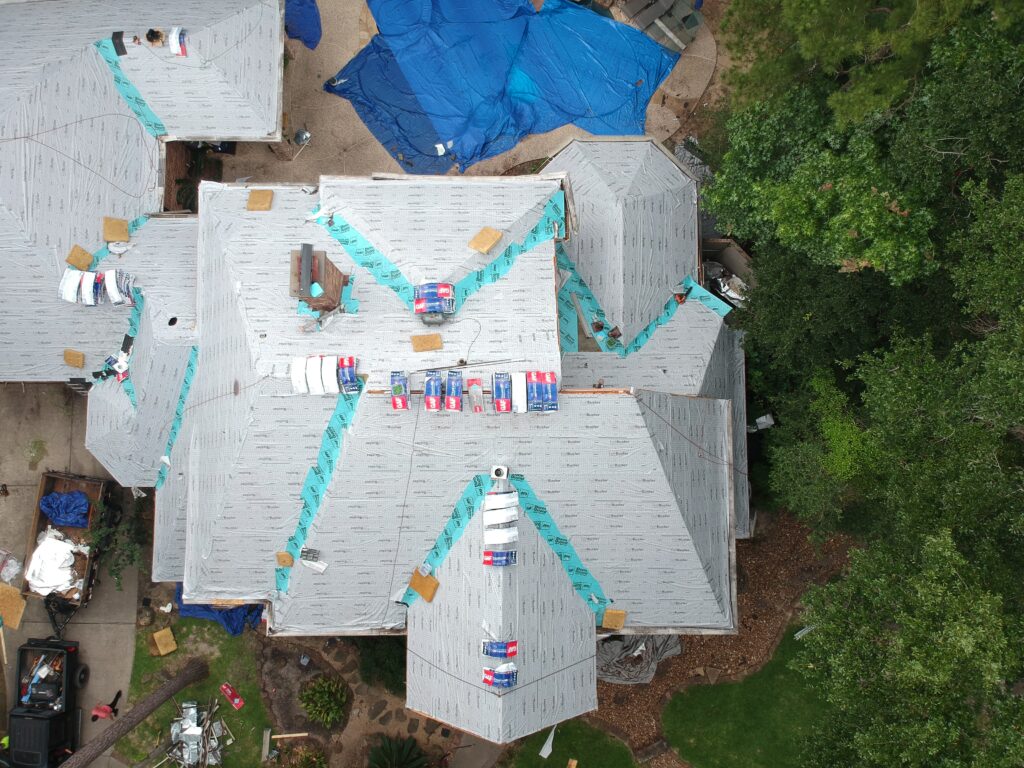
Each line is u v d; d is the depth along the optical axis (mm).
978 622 17828
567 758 28062
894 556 20891
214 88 26469
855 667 19406
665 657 28047
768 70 23547
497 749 28062
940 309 23328
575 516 22500
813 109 22641
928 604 18312
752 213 23328
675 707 28234
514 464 22094
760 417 27859
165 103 26438
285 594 23344
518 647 21656
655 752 27891
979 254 19953
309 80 29875
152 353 24609
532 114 29906
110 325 26109
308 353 21609
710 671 28375
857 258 21000
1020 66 19547
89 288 25094
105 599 28328
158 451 25688
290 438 21922
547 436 22078
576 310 25000
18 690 27172
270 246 22891
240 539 22906
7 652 28156
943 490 20203
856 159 21172
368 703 28172
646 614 23656
